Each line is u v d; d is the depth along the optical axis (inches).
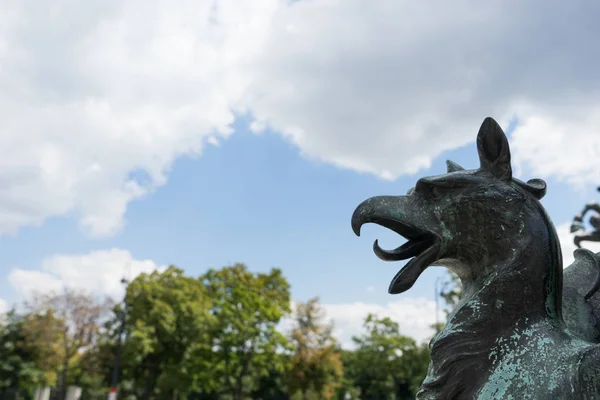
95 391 1528.1
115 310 1186.0
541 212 76.0
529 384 65.8
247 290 1112.2
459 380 70.6
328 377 1249.4
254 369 1111.0
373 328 1681.8
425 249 78.0
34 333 1169.4
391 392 1640.0
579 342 69.1
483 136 77.4
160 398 1185.4
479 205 75.1
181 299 1090.7
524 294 71.8
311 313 1288.1
